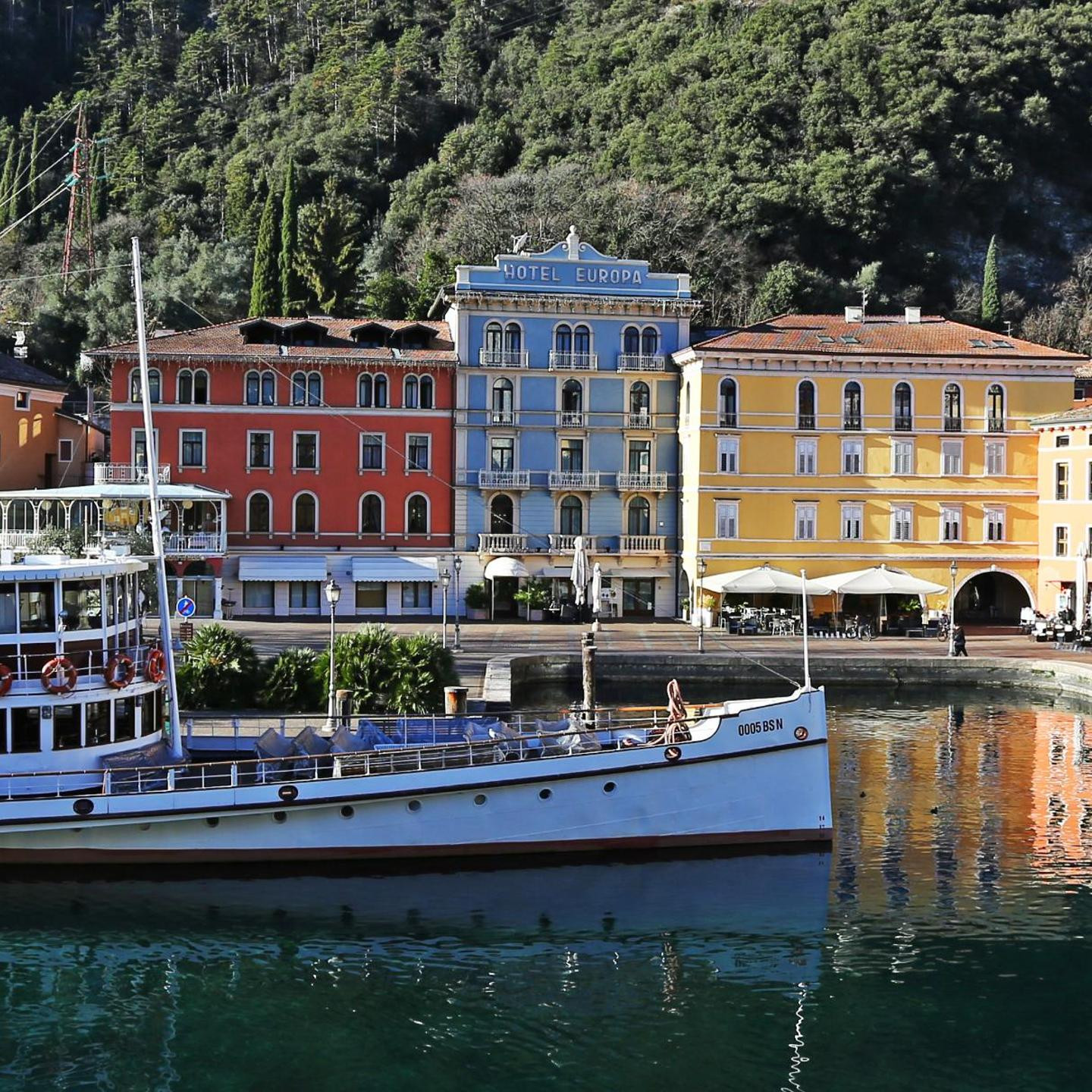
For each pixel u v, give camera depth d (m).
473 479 68.56
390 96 131.38
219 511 62.66
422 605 67.56
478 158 123.00
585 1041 19.73
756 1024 20.28
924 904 25.31
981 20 142.12
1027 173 141.12
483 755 28.42
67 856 26.84
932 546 67.75
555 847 27.64
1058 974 22.00
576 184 110.75
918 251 122.00
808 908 25.06
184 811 26.39
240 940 23.55
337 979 21.97
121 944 23.34
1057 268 136.88
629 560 69.06
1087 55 147.50
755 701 30.12
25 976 22.00
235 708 38.69
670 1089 18.33
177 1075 18.80
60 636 27.20
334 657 37.12
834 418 67.06
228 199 120.88
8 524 63.06
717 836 28.19
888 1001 21.03
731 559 66.62
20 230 119.25
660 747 27.78
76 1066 19.00
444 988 21.58
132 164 127.75
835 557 67.25
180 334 68.44
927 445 67.56
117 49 155.50
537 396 69.19
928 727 43.41
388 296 95.00
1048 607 66.88
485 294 68.06
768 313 101.69
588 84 133.12
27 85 149.50
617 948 23.20
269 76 155.12
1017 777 35.75
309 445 67.31
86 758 27.58
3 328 98.38
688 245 107.12
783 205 112.38
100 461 74.75
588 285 69.69
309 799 26.73
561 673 52.12
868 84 129.75
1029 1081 18.58
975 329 71.94
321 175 123.56
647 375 69.88
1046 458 67.06
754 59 127.88
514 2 154.00
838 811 32.03
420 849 27.27
